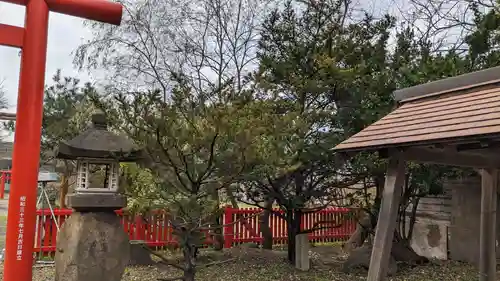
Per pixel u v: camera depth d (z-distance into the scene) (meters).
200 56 11.27
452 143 3.67
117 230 5.08
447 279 6.87
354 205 9.08
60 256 4.97
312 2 8.92
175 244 7.85
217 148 5.00
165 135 4.74
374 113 6.65
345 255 8.95
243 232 9.48
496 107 3.76
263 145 4.95
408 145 3.92
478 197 8.14
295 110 6.28
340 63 7.10
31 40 4.29
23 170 4.18
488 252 5.57
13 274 4.09
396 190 4.23
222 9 11.15
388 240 4.14
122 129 5.11
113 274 4.97
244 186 6.90
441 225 8.79
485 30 7.05
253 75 7.41
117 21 4.87
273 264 7.46
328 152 6.28
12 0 4.28
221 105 4.91
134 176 5.56
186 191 5.20
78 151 4.63
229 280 6.46
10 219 4.16
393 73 7.10
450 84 4.74
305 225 10.56
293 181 7.05
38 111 4.29
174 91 6.30
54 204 12.23
